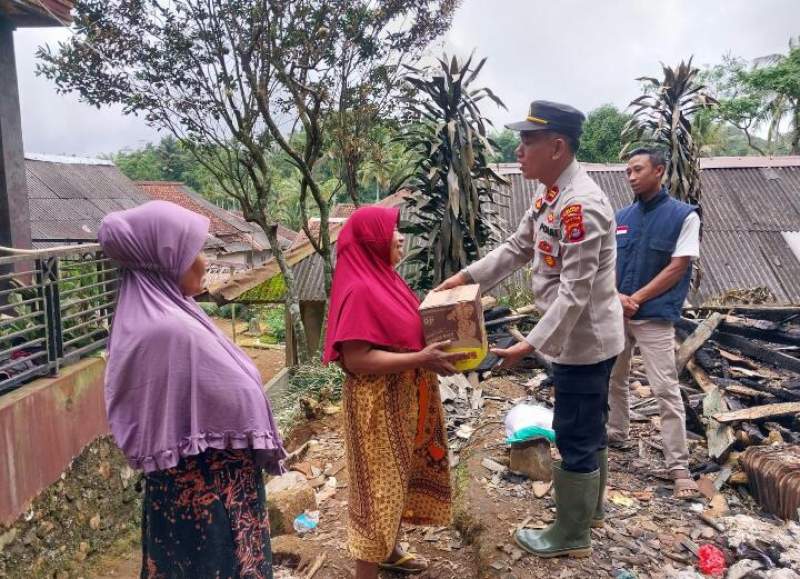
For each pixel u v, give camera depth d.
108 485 4.56
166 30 7.07
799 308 5.27
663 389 3.27
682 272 3.21
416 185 6.93
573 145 2.39
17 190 6.15
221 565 1.76
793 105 23.62
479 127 6.62
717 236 10.35
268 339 19.55
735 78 25.53
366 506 2.41
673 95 7.22
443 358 2.25
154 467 1.68
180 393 1.69
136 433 1.70
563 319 2.29
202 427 1.70
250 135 7.46
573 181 2.39
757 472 3.15
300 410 5.91
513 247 2.79
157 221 1.75
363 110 7.65
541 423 3.58
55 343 4.14
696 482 3.31
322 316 9.13
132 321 1.72
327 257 7.76
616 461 3.64
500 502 3.20
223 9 6.79
